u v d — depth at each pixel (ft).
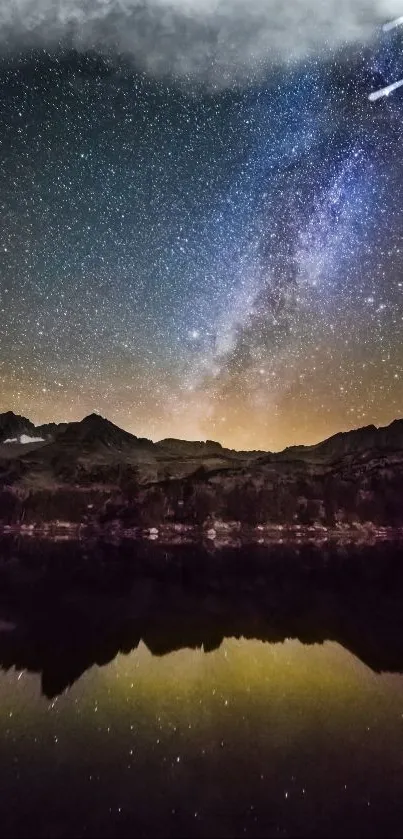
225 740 25.84
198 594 61.16
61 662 37.11
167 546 124.98
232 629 46.11
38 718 28.17
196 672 35.60
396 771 22.88
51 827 18.71
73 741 25.61
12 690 31.96
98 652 39.42
